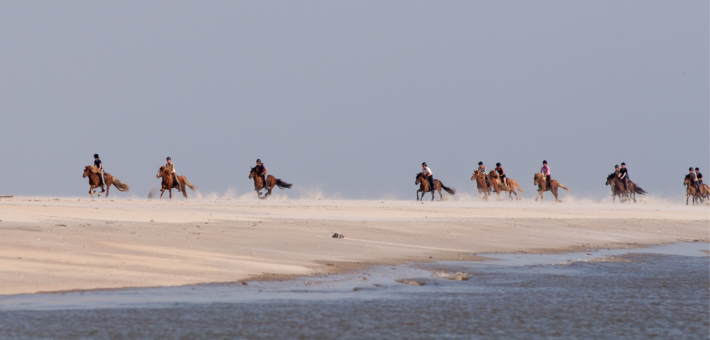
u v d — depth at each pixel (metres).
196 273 14.28
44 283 12.54
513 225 29.42
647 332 10.05
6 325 9.65
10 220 21.94
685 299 12.90
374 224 26.67
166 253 16.33
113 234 18.83
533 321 10.71
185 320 10.26
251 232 21.66
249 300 11.98
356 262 17.34
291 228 23.56
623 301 12.61
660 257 21.02
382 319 10.66
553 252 21.89
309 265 16.33
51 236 17.42
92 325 9.77
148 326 9.81
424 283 14.58
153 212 28.92
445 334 9.75
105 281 13.00
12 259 14.12
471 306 11.90
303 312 11.05
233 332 9.60
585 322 10.69
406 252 19.75
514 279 15.56
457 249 21.31
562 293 13.48
